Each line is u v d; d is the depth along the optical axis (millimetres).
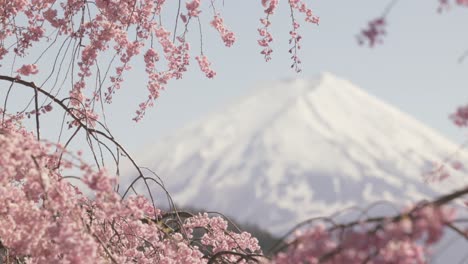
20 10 9203
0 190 6609
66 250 6145
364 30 4375
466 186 4348
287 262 4777
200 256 8570
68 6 9227
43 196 6660
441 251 4258
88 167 6262
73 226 6363
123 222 8188
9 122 8445
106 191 6355
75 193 7031
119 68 9594
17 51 9242
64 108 8352
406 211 4359
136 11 9547
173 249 8336
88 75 9203
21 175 6633
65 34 9266
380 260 4328
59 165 6652
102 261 6934
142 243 8461
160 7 9625
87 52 9180
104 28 9266
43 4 9430
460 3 4602
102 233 7848
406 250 4266
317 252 4551
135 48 9562
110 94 9547
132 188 7902
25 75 8734
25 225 6609
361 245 4359
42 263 6555
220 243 9648
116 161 7965
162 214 9656
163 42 9812
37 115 8289
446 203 4355
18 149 6375
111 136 8016
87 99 9195
